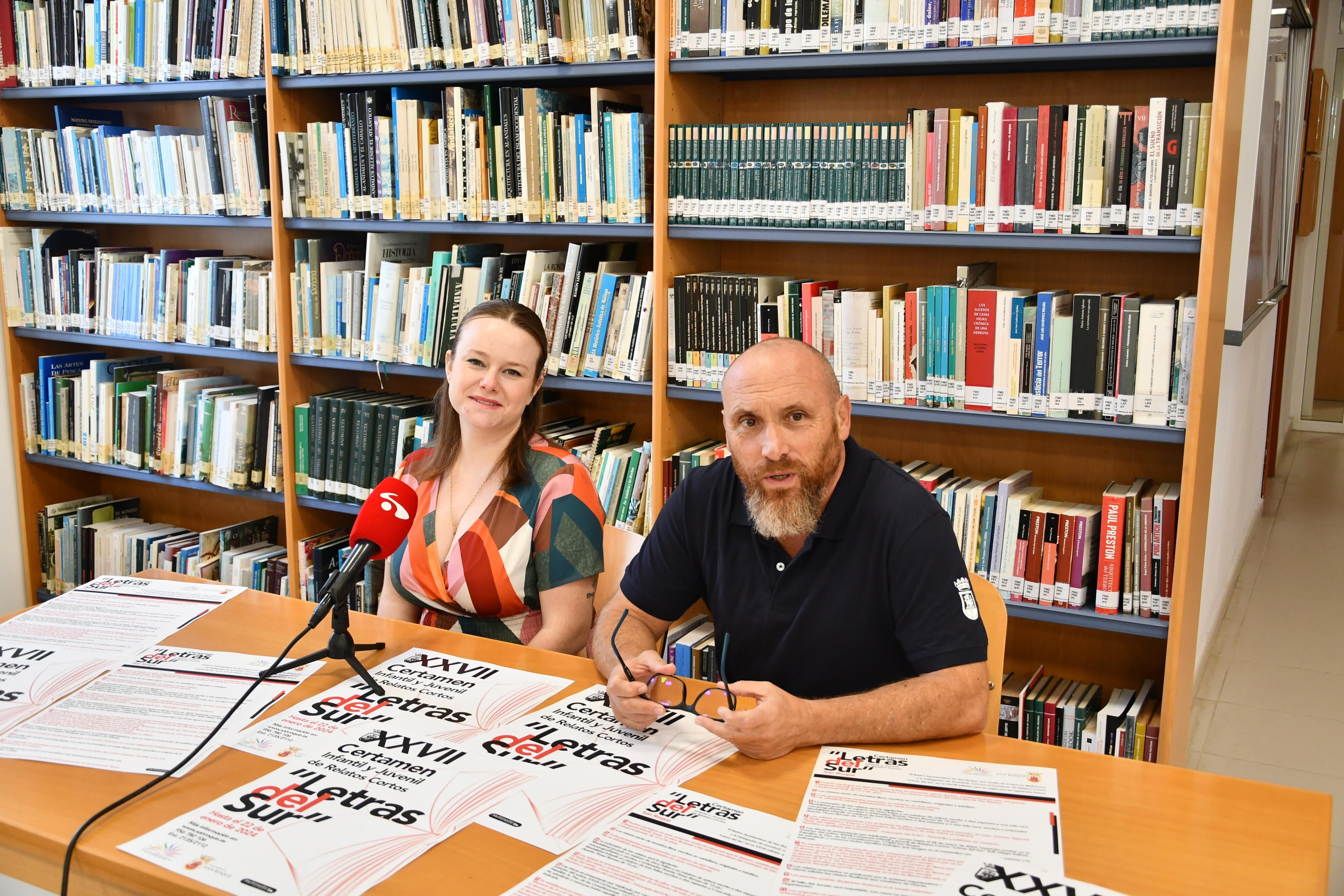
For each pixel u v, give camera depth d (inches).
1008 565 99.5
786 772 50.4
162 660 64.1
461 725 55.3
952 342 97.6
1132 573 94.4
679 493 69.4
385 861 42.4
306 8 123.0
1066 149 90.0
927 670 57.8
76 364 155.0
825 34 97.2
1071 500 108.8
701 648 108.0
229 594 76.9
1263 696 133.0
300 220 127.6
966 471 113.3
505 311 81.4
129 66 136.0
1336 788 110.1
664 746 53.0
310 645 66.8
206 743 52.7
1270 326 184.2
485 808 46.6
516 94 112.1
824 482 60.7
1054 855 42.9
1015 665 114.6
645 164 107.6
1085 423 93.1
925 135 95.6
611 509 118.0
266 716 56.1
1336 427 296.4
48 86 143.1
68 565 154.1
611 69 107.7
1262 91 111.8
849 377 102.0
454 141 116.7
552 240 130.2
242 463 137.2
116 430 147.6
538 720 56.0
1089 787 48.9
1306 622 157.4
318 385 136.9
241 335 134.5
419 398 133.4
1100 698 108.3
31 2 143.0
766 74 112.2
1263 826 45.4
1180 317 88.5
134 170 138.9
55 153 145.0
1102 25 87.1
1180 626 92.0
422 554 81.8
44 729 54.5
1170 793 48.3
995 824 45.3
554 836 44.3
